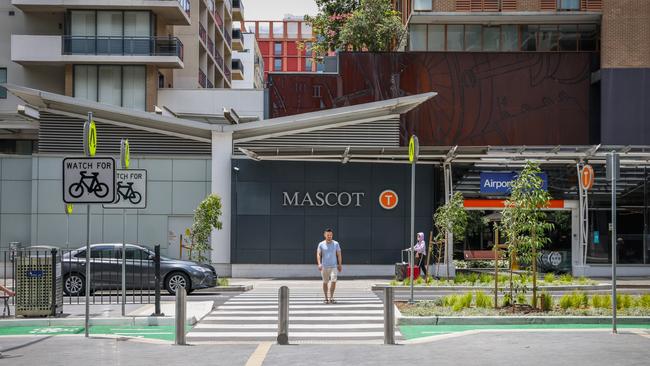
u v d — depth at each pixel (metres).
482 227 32.12
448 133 37.97
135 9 43.91
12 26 45.47
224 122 43.09
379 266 32.09
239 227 32.06
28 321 14.94
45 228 32.31
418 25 39.34
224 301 20.25
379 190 32.28
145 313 16.20
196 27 51.59
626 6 37.78
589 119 38.38
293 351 11.38
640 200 32.66
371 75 38.41
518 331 13.57
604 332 13.43
